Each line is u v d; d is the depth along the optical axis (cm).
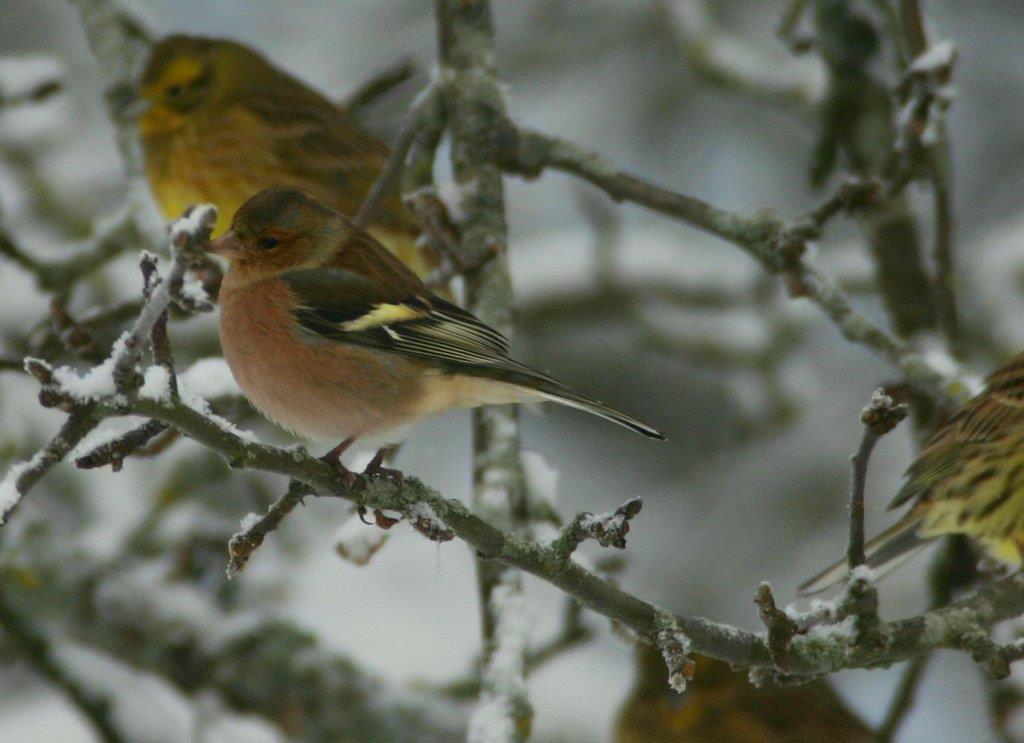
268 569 1295
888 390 993
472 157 1059
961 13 1652
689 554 1463
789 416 1516
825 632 711
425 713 1168
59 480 1320
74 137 1562
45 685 1305
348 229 838
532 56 1702
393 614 1295
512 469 907
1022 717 1019
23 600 1153
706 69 1452
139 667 1162
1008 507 973
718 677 1224
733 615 1403
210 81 1276
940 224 1049
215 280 1041
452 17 1121
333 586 1320
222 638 1170
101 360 870
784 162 1664
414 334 800
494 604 806
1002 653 730
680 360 1620
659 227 1636
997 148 1633
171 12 1709
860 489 680
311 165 1273
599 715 1311
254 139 1263
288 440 1327
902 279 1156
